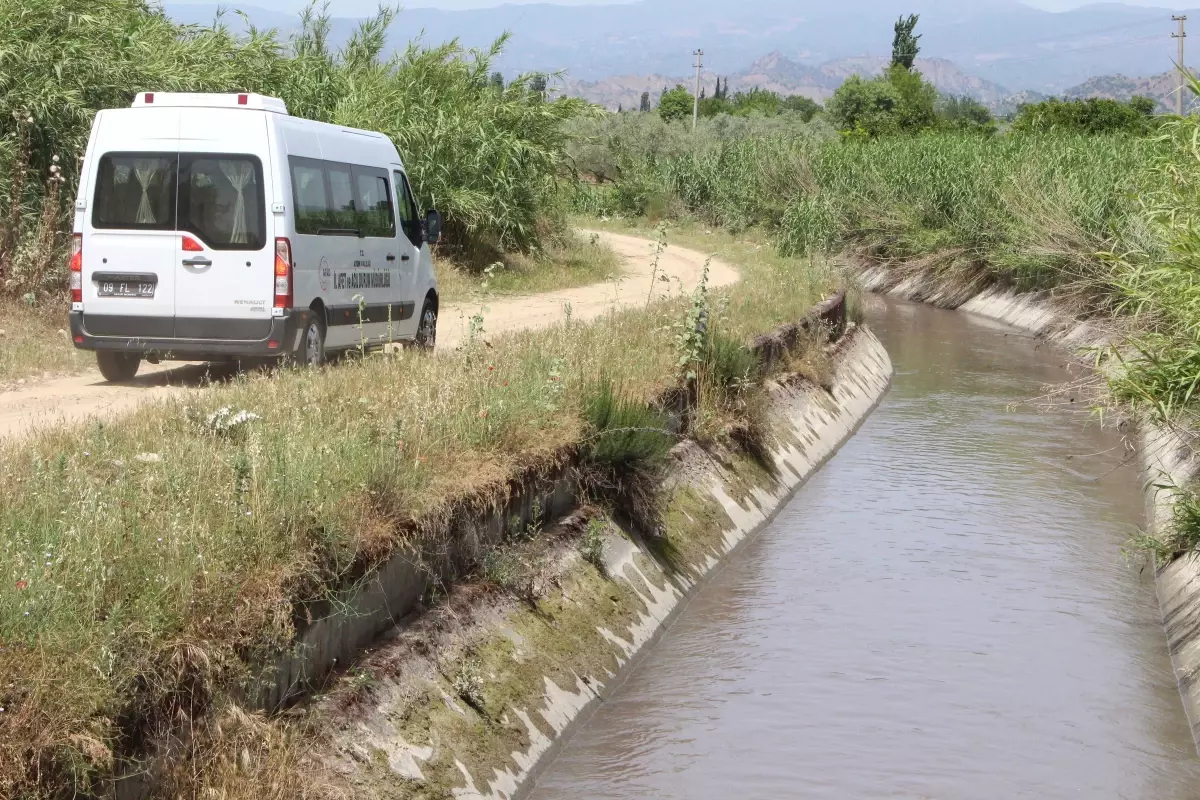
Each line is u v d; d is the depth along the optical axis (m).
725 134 86.88
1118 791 7.70
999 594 11.45
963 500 14.82
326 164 13.45
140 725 4.90
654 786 7.37
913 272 37.94
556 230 31.56
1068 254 27.17
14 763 4.29
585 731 8.09
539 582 8.65
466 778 6.57
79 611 5.01
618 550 10.10
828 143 48.44
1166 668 9.84
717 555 11.91
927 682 9.28
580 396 10.47
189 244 12.41
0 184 16.86
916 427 19.20
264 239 12.38
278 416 8.62
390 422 8.43
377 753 6.09
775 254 35.22
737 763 7.75
